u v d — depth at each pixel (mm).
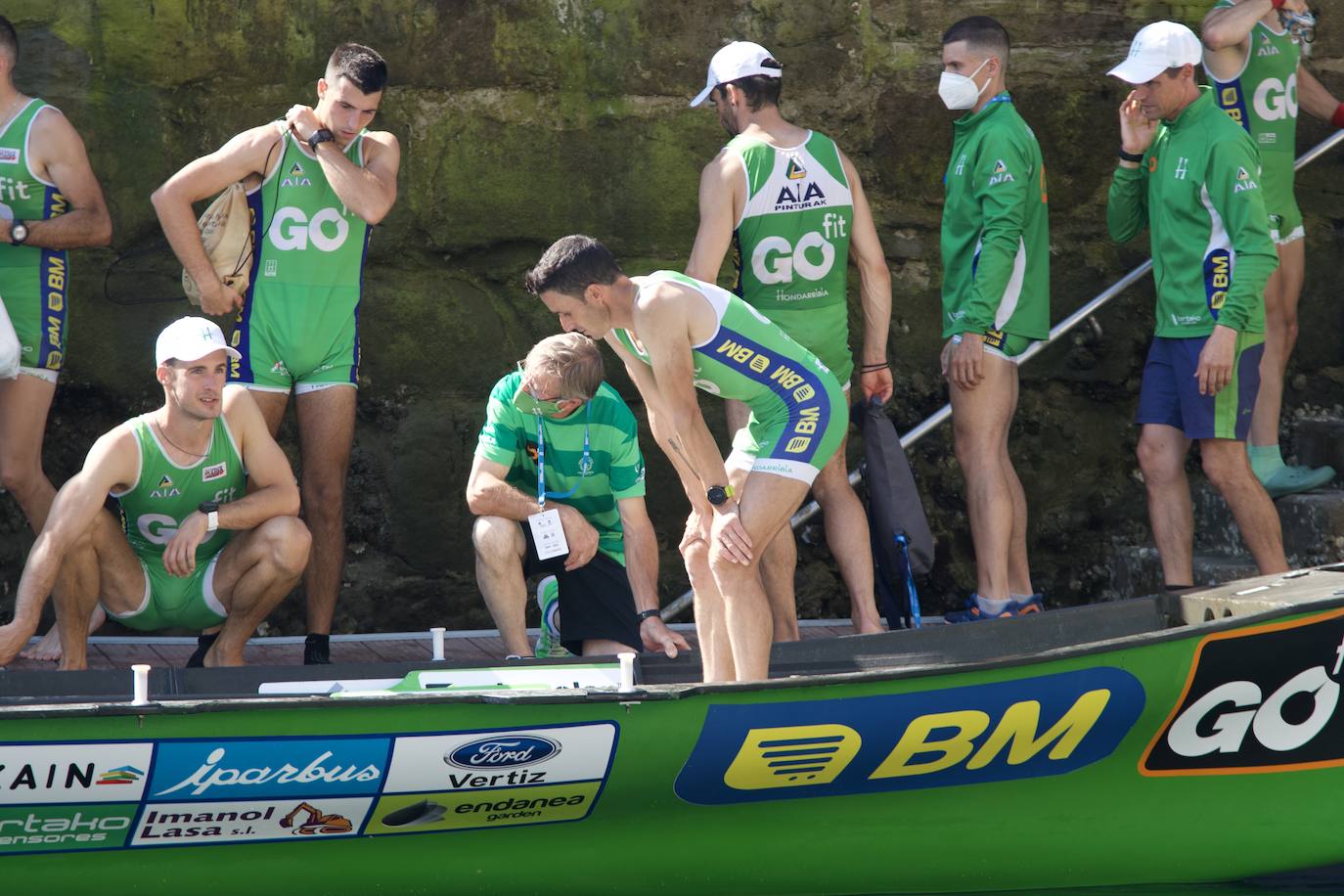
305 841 14086
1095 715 15000
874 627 19812
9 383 19938
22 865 13516
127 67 23062
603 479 18703
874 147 25297
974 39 20203
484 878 14609
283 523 17625
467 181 24250
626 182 24719
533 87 24391
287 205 19281
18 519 22703
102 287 23156
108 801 13250
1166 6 25844
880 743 14688
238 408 17594
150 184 23203
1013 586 21266
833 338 19719
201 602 18000
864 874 15320
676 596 24531
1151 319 25828
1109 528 25734
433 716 13633
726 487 15328
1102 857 15656
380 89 19016
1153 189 20031
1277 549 19797
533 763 14008
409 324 24109
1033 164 20391
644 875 14945
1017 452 25516
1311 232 25906
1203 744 15453
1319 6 25891
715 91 19672
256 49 23453
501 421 18781
